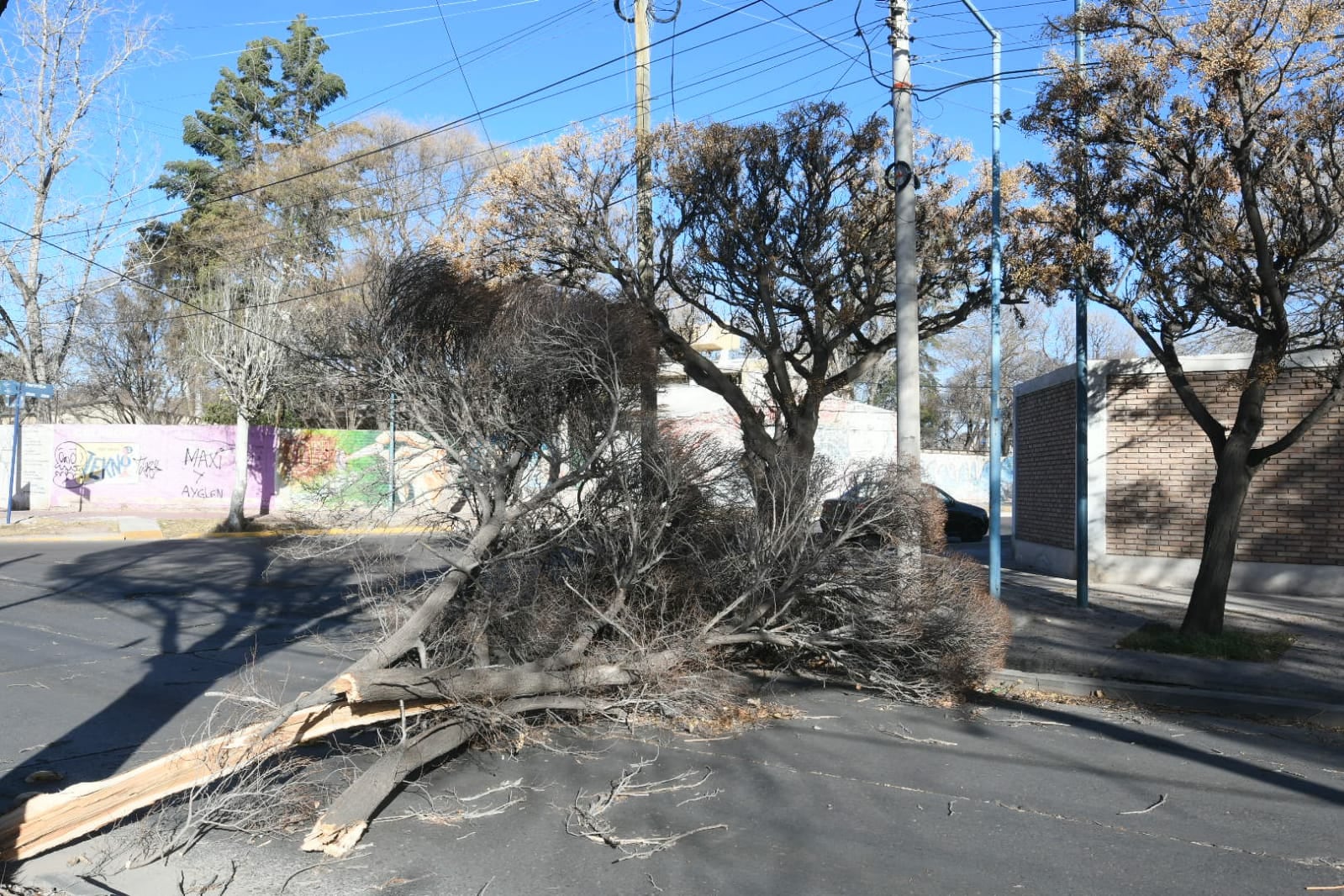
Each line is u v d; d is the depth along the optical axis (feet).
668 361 48.32
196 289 121.39
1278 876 16.39
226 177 129.08
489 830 18.38
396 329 28.63
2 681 30.50
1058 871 16.55
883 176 47.93
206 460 97.81
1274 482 47.39
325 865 16.80
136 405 127.85
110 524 83.35
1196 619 36.06
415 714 21.29
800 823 18.85
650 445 28.94
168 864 16.81
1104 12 35.40
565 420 29.12
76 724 25.73
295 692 29.07
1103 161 37.63
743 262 47.11
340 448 97.96
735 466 30.91
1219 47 32.37
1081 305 43.24
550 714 24.47
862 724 26.73
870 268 48.26
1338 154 34.37
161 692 29.25
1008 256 44.16
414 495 30.27
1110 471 51.29
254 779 19.66
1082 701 30.22
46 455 95.96
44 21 86.43
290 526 82.17
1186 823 19.01
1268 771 22.75
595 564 28.27
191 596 47.96
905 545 30.45
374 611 26.17
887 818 19.17
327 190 114.11
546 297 30.04
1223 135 33.09
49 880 16.20
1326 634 37.83
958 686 29.76
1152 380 50.24
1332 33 31.65
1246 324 35.63
